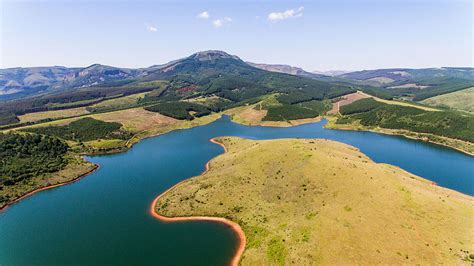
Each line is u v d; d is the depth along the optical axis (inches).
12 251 3976.4
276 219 4133.9
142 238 4160.9
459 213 3673.7
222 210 4606.3
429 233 3334.2
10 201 5615.2
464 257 2987.2
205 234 4136.3
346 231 3501.5
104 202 5457.7
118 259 3725.4
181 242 3996.1
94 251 3914.9
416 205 3784.5
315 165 4963.1
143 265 3595.0
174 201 5049.2
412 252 3120.1
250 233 3998.5
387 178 4448.8
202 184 5359.3
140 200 5462.6
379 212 3705.7
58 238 4266.7
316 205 4151.1
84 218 4845.0
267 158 5654.5
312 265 3181.6
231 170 5669.3
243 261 3511.3
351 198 4050.2
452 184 6028.5
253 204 4584.2
